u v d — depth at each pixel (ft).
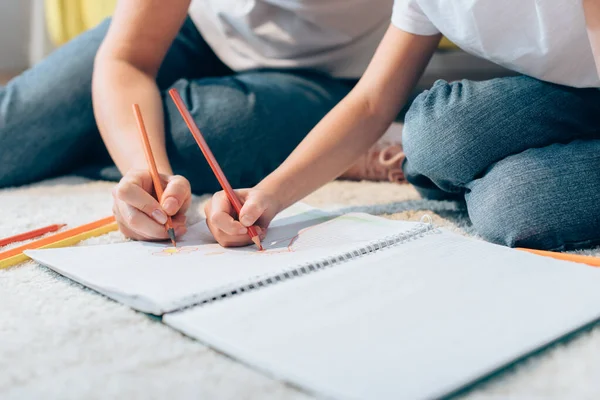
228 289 1.97
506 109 2.79
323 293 1.96
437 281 2.03
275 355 1.59
